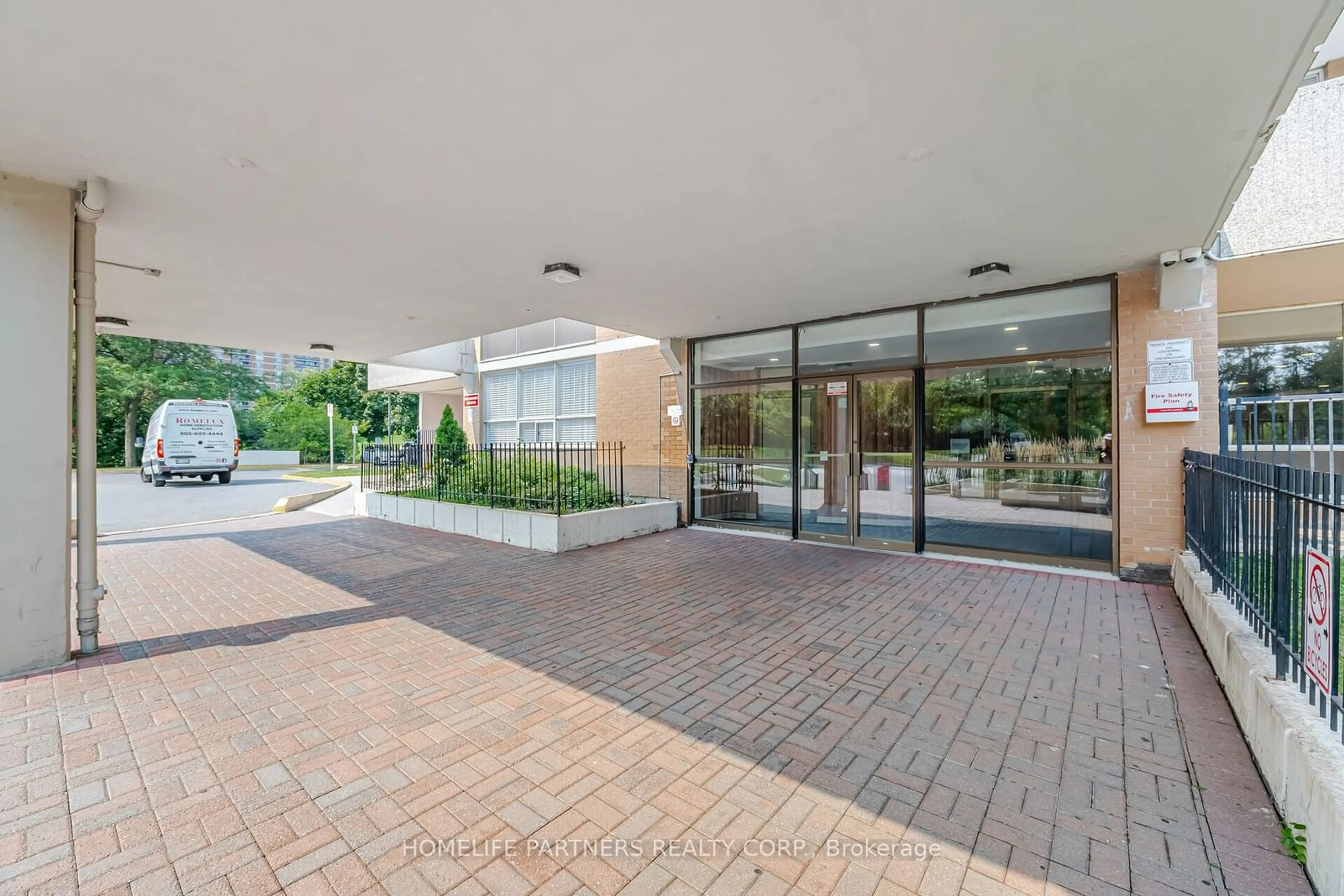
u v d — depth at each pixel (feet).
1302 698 7.91
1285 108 9.63
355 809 7.61
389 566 21.33
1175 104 9.53
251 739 9.32
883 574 19.81
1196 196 13.15
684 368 30.63
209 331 28.37
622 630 14.37
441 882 6.38
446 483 31.68
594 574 20.11
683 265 18.16
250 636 13.97
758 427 28.12
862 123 10.18
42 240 11.89
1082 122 10.10
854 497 24.90
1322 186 17.11
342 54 8.23
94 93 9.07
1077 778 8.25
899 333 23.75
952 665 12.12
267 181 12.28
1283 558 8.74
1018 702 10.51
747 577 19.61
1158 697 10.69
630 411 33.45
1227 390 21.16
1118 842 6.97
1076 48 8.16
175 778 8.25
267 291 21.08
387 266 18.22
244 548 25.00
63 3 7.10
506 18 7.52
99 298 21.91
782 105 9.60
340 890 6.25
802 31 7.80
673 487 31.22
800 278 19.66
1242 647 9.84
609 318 25.90
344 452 108.58
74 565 21.84
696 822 7.39
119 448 89.15
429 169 11.84
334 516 35.04
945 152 11.19
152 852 6.81
